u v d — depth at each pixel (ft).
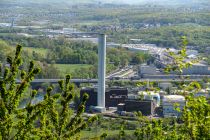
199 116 136.15
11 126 116.98
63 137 125.39
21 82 119.14
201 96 137.59
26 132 118.01
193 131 136.15
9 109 117.29
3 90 117.19
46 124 124.77
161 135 154.20
